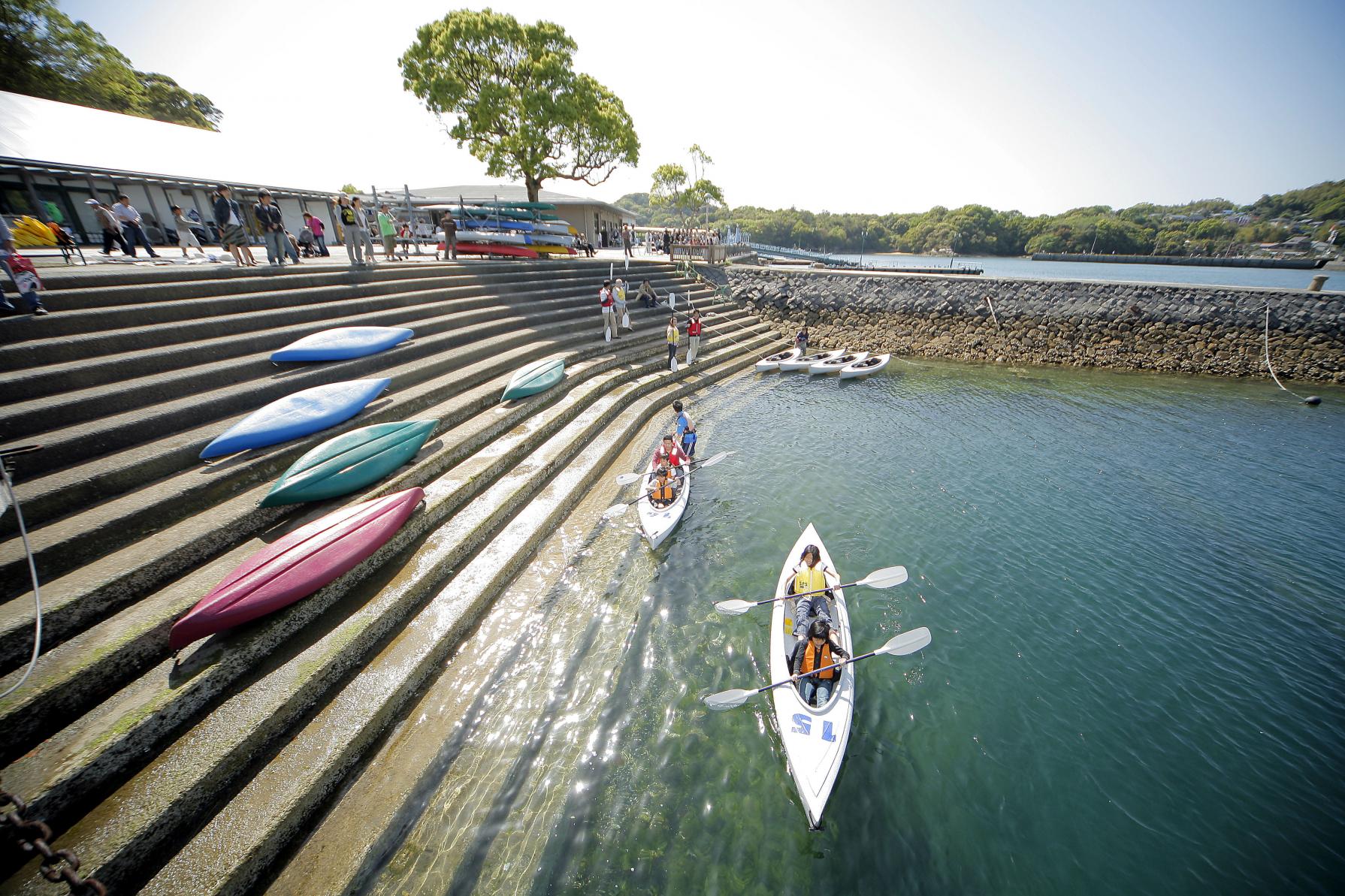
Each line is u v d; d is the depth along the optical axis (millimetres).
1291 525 10797
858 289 27312
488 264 17688
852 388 19406
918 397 18531
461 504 8492
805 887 4703
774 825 5168
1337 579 9172
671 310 23016
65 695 4328
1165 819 5461
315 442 7906
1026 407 17719
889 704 6645
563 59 23547
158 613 5137
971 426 15883
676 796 5355
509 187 38531
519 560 8164
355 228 13820
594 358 16016
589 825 5031
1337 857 5156
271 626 5488
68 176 15820
